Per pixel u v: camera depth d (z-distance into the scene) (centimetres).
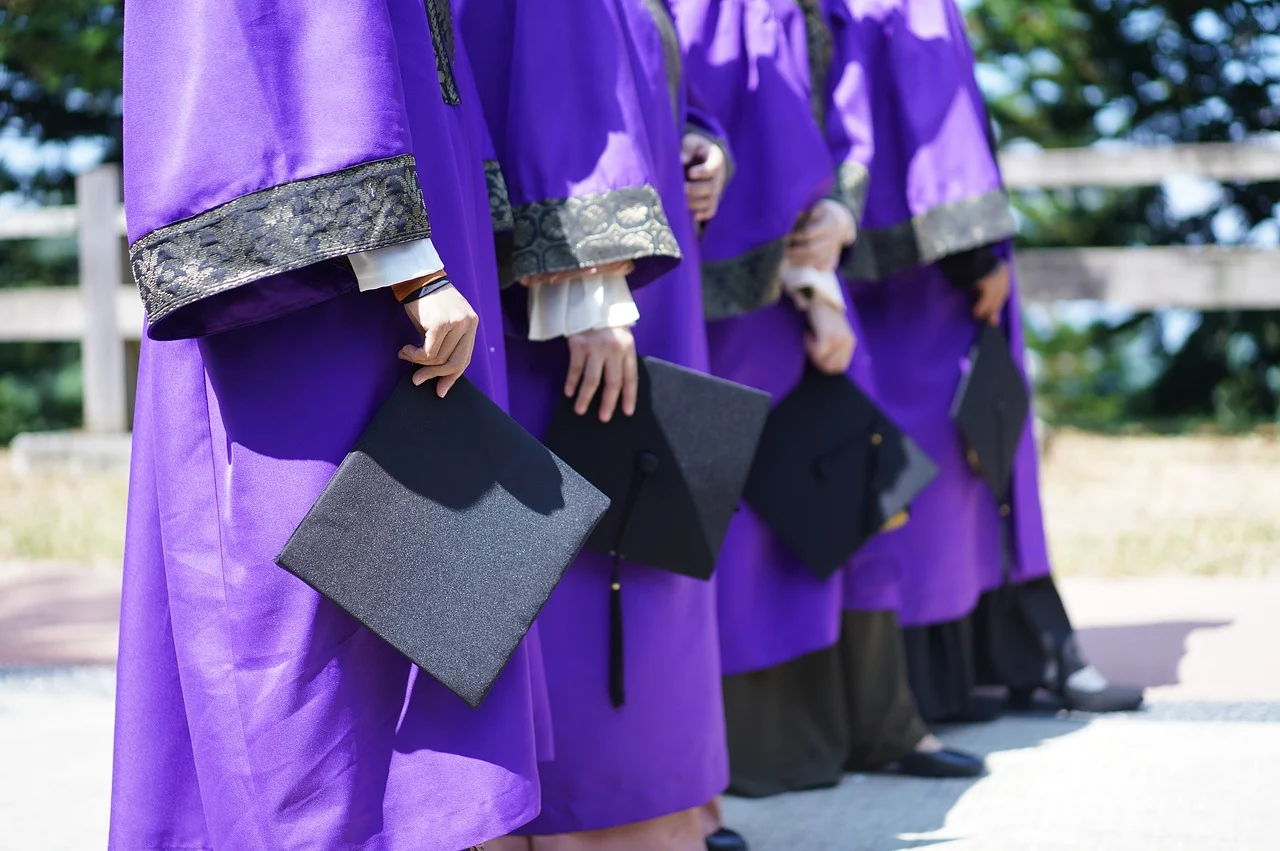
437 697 186
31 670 419
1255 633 435
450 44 210
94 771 319
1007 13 1049
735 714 301
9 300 949
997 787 301
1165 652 415
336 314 183
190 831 194
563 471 189
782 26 302
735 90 295
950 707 356
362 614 177
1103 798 288
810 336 302
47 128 1170
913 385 349
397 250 177
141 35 179
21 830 279
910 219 343
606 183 225
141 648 195
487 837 182
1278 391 1050
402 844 182
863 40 341
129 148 178
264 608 181
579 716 236
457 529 182
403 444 182
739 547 298
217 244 172
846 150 321
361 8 176
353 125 173
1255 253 835
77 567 596
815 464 299
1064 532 624
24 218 962
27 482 805
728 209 294
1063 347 1075
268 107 174
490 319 208
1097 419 1041
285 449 182
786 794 303
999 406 346
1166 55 1055
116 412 934
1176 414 1076
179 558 187
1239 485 720
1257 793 288
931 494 342
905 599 338
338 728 181
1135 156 841
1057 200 1066
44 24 1084
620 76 231
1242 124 1071
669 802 242
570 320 230
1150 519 645
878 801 296
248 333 183
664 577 242
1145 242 1077
